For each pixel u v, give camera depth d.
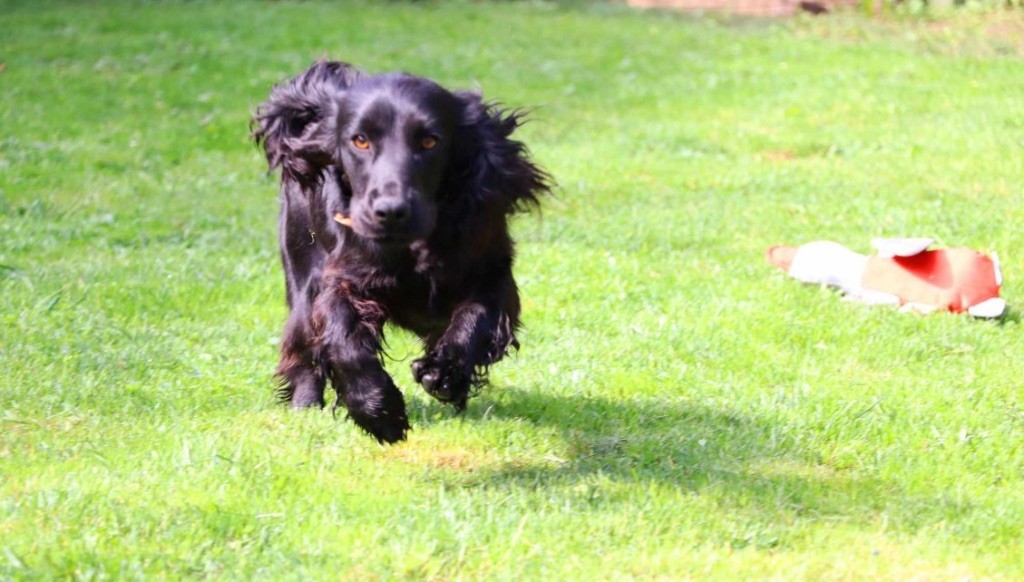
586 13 31.08
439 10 31.00
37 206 14.07
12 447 7.14
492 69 23.91
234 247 12.84
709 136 18.08
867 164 15.69
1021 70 21.72
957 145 16.31
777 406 8.02
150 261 11.98
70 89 21.30
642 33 27.97
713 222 13.23
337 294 6.69
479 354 6.59
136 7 30.14
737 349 9.25
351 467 6.88
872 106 19.39
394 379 8.68
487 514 6.11
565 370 8.84
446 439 7.50
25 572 5.32
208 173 16.66
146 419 7.65
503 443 7.43
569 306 10.35
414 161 6.30
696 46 26.23
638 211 13.91
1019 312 10.21
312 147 6.88
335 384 6.66
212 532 5.85
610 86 22.36
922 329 9.73
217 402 8.07
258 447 7.07
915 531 6.25
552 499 6.39
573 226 13.20
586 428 7.74
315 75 7.04
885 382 8.59
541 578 5.50
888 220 12.80
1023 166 14.93
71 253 12.36
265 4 31.03
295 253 7.74
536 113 20.17
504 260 6.96
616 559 5.73
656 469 6.97
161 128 18.95
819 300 10.45
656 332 9.58
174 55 24.52
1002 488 6.86
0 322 9.58
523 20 29.69
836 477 7.00
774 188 14.75
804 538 6.12
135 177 16.14
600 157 16.83
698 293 10.62
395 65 24.08
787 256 11.38
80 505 6.04
